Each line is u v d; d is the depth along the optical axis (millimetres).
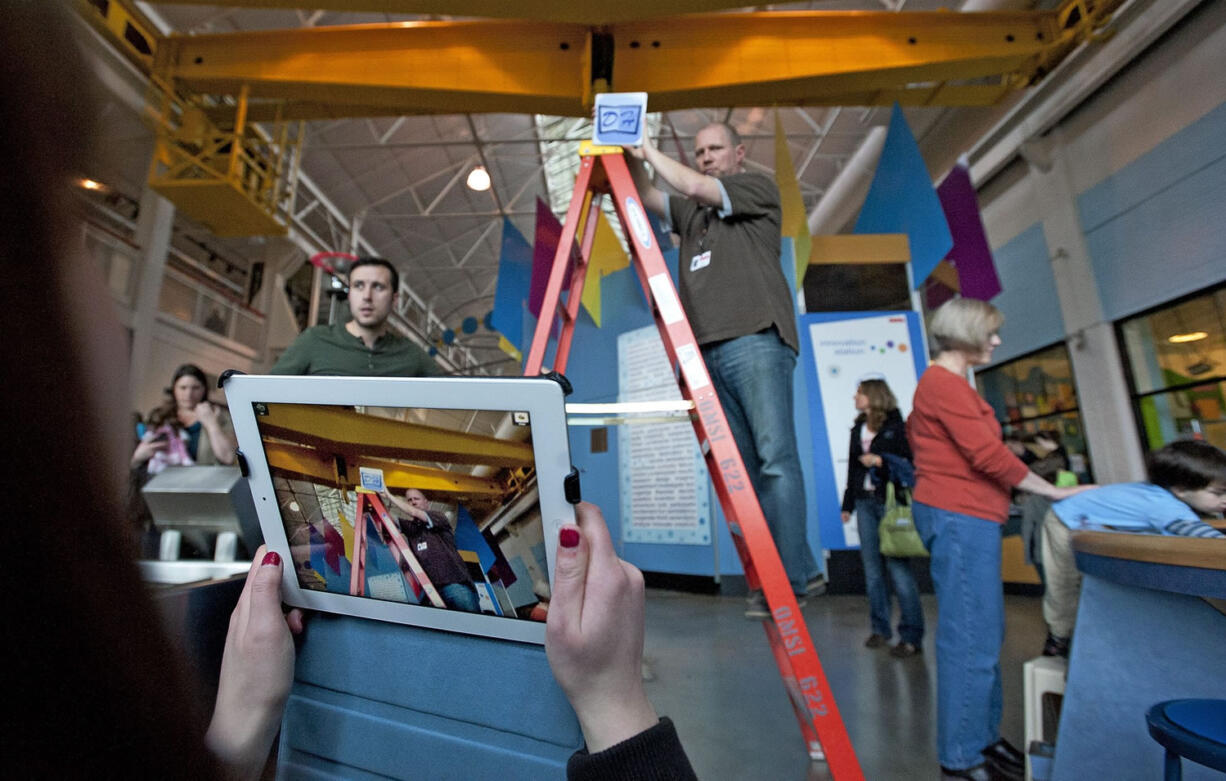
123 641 165
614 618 366
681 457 4750
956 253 5633
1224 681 938
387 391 462
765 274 1416
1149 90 5324
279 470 525
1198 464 1629
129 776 158
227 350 9812
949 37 4555
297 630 583
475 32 4465
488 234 13406
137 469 1637
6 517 144
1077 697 1079
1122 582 963
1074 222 6070
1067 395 6230
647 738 339
